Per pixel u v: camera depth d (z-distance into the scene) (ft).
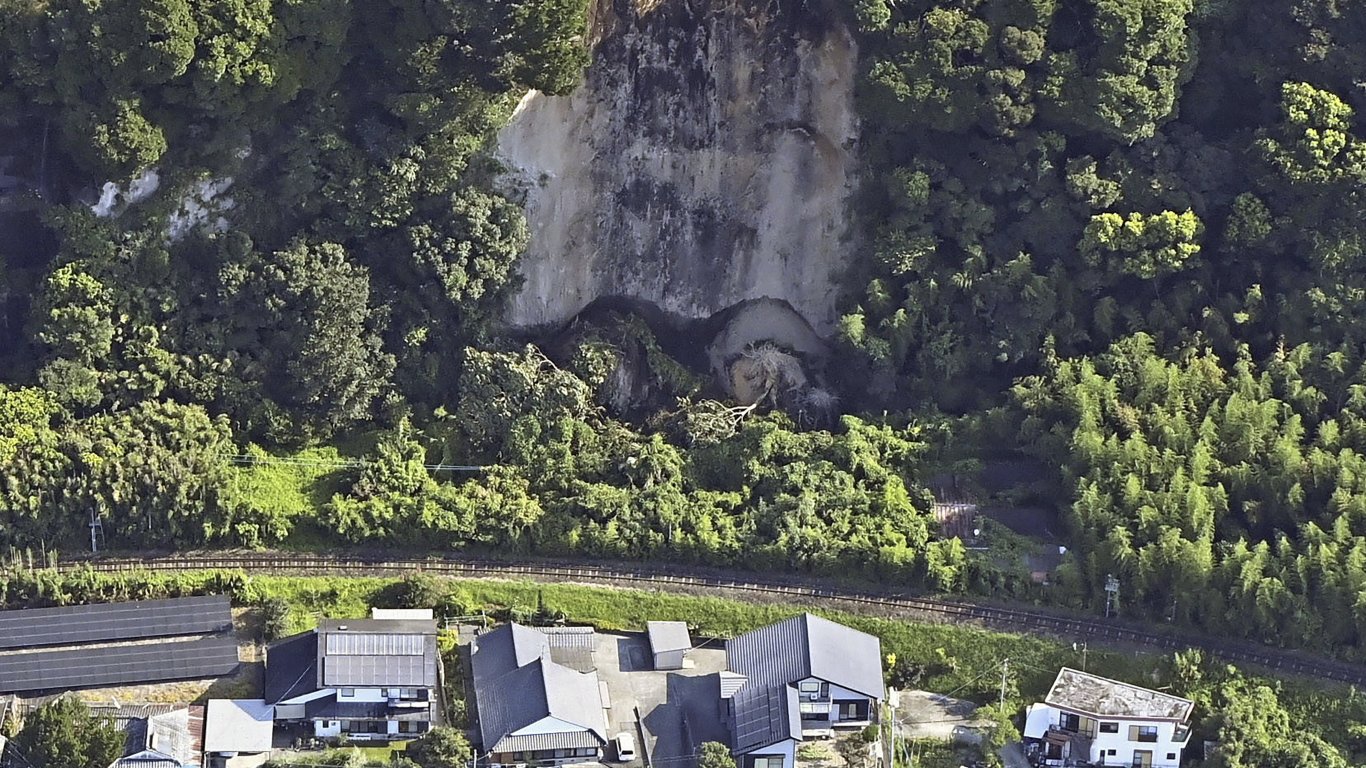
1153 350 399.03
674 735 360.07
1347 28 396.57
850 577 383.86
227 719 351.25
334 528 383.86
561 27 382.42
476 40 385.70
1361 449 383.65
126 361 385.91
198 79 374.02
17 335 390.21
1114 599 376.68
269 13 376.68
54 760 336.08
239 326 392.68
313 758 348.59
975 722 364.38
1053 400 395.14
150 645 362.74
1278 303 397.60
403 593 377.71
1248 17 400.26
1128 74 392.88
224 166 387.75
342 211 393.91
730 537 384.88
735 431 398.21
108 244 383.04
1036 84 395.14
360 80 392.68
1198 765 360.07
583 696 357.82
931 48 393.09
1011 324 401.49
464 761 347.36
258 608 373.81
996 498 392.68
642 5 400.67
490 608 377.71
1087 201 398.01
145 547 380.99
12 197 385.29
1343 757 360.69
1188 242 396.98
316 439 396.37
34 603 371.35
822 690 358.02
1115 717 357.00
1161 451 386.32
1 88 374.63
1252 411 386.52
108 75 370.53
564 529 386.11
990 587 379.55
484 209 397.60
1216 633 374.02
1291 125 394.11
